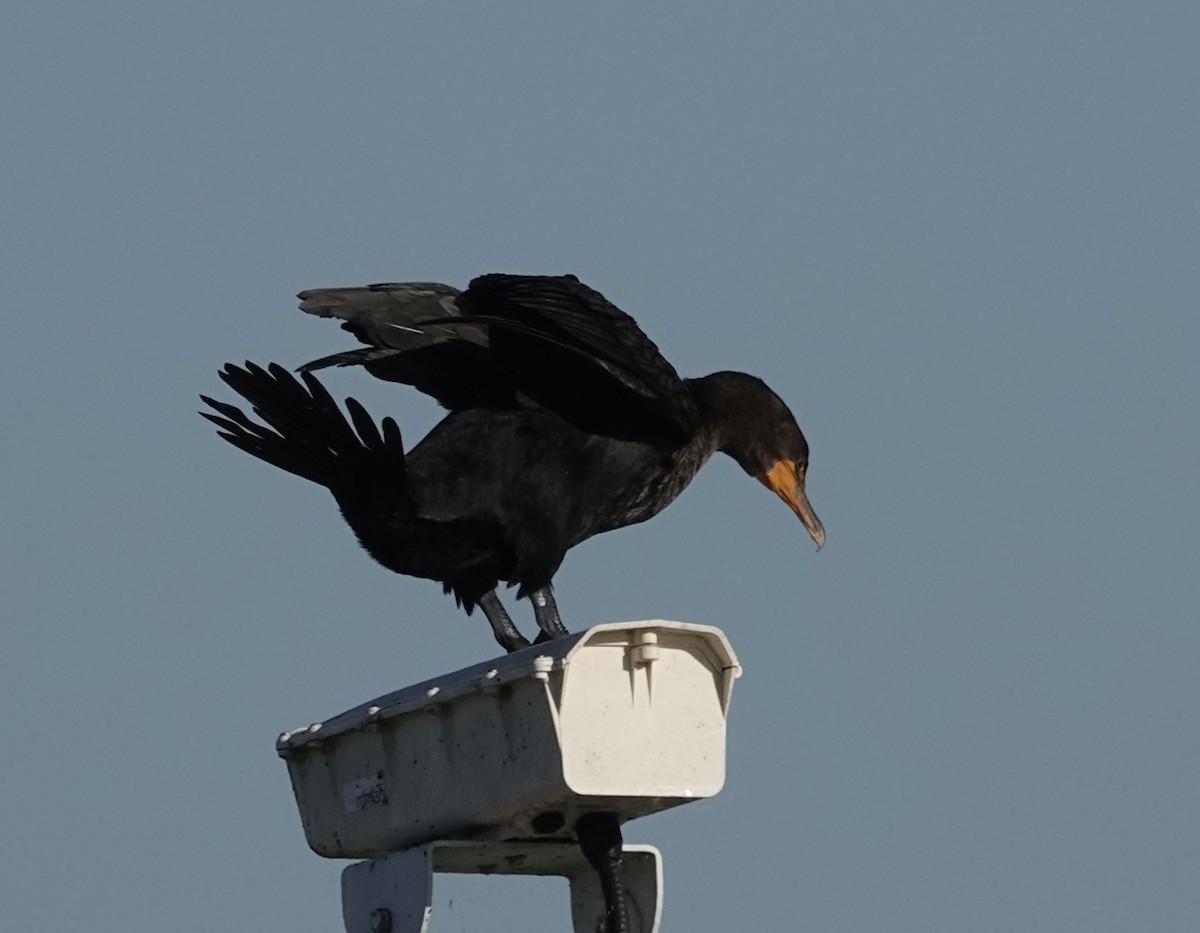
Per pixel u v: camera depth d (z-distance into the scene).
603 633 9.04
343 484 11.48
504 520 11.74
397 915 9.64
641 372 11.55
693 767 9.23
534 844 9.88
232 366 10.95
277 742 10.41
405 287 12.23
